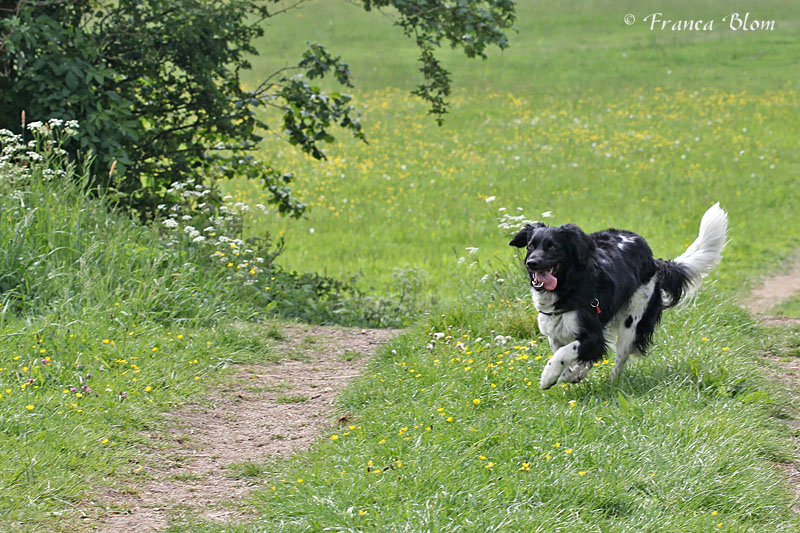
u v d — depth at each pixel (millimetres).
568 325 6898
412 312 12094
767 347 8578
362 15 52188
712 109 33188
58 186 10062
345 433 6406
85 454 5902
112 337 8164
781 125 30688
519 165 26734
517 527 4695
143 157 12812
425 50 14070
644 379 7039
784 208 22000
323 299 12047
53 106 10875
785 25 48000
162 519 5199
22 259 9031
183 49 12648
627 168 26031
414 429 6109
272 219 20750
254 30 13273
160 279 9586
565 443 5762
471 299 10148
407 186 24391
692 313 8922
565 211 21531
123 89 12547
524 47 46531
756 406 6496
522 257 11430
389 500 5070
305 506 5043
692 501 5066
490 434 5938
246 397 7559
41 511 5070
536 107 34844
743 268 17547
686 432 5836
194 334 8836
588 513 4898
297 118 13289
